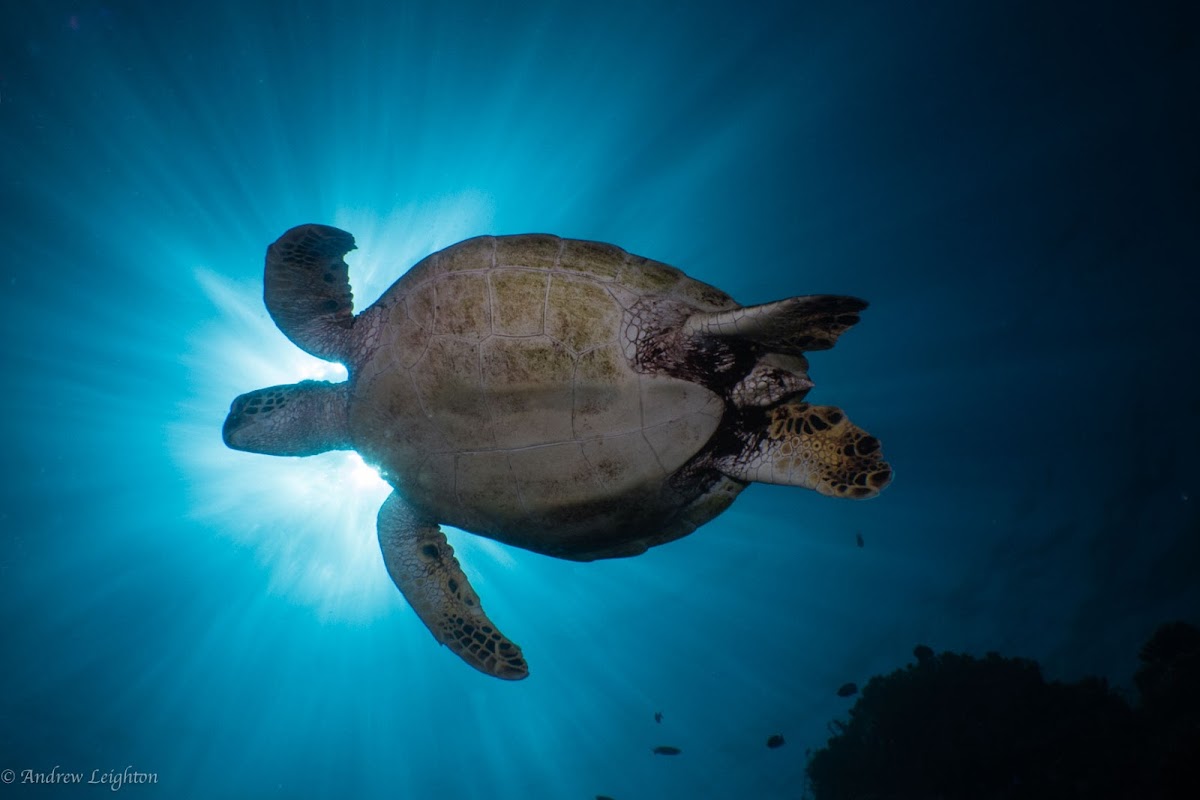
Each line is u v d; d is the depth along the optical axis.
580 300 3.38
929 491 24.72
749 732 24.19
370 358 3.89
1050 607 21.77
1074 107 23.30
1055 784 10.12
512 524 3.83
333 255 4.54
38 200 20.52
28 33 18.42
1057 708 10.89
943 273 25.03
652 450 3.51
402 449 3.87
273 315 4.74
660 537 4.07
